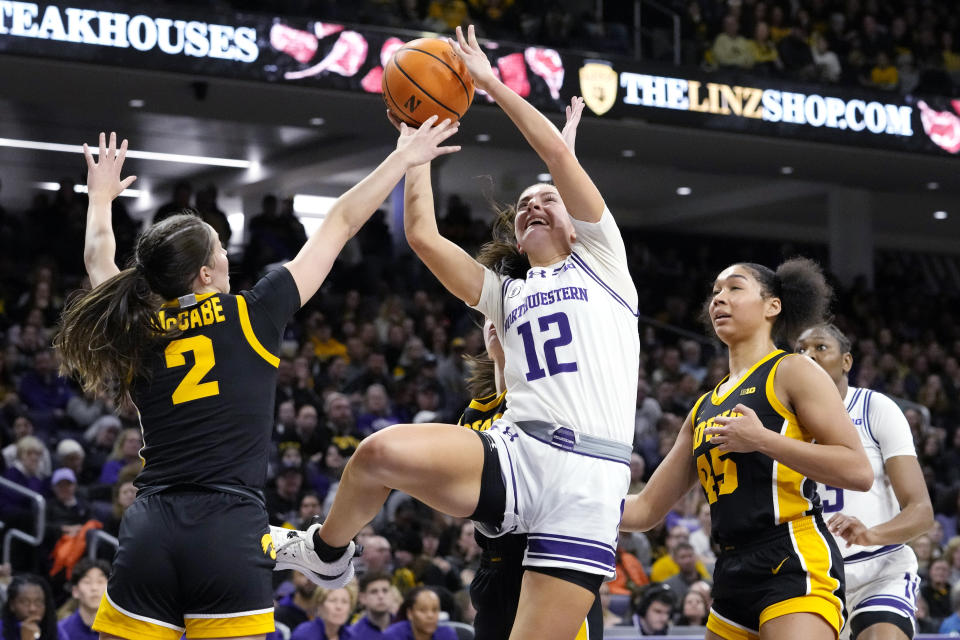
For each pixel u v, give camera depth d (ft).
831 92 46.29
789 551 12.14
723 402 12.78
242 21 37.76
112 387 11.03
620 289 11.50
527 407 11.05
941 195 62.03
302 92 41.70
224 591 10.00
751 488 12.34
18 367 38.58
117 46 35.91
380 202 11.39
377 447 10.49
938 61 53.52
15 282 45.39
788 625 11.91
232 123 52.65
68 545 27.25
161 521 10.12
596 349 11.14
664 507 13.50
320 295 49.29
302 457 34.30
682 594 29.22
